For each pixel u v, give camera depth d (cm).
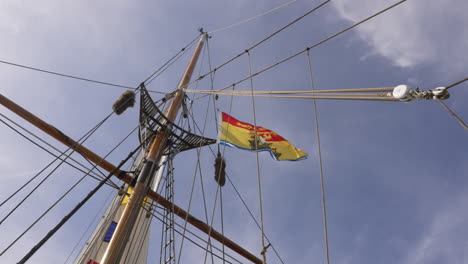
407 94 419
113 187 1201
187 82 1670
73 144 1240
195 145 1459
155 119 1352
